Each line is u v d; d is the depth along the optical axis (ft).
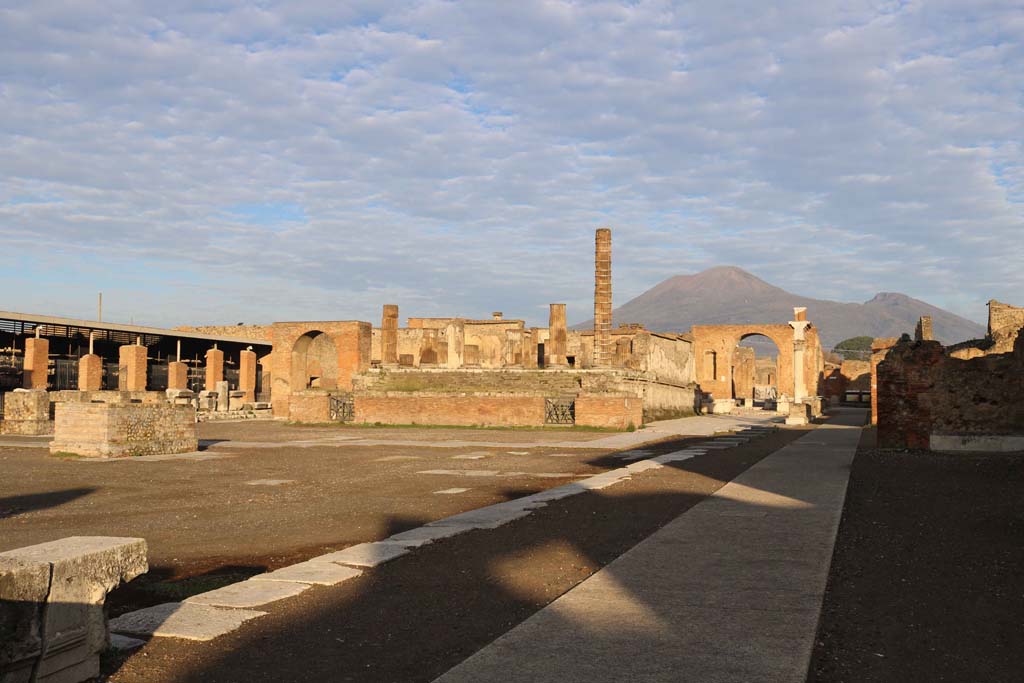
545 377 132.36
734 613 20.39
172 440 77.30
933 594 22.97
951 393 68.08
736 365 249.14
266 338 199.31
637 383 134.10
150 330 164.04
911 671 16.99
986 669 17.13
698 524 33.06
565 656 17.20
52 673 15.10
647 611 20.61
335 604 21.95
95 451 71.56
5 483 53.21
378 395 123.44
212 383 176.14
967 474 50.42
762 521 33.73
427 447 83.82
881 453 65.82
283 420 152.97
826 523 33.17
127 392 98.94
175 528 35.86
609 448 81.66
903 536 31.07
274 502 44.32
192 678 16.29
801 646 17.80
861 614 21.11
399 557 28.07
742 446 78.23
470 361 165.37
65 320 145.79
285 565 28.19
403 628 19.83
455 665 16.97
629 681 15.72
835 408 219.00
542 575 25.29
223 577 26.05
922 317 153.17
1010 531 31.76
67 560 15.42
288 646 18.39
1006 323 140.15
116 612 21.62
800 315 164.96
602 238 142.51
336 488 50.52
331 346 196.65
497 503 43.24
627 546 29.68
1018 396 66.23
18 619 14.28
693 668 16.42
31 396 99.19
